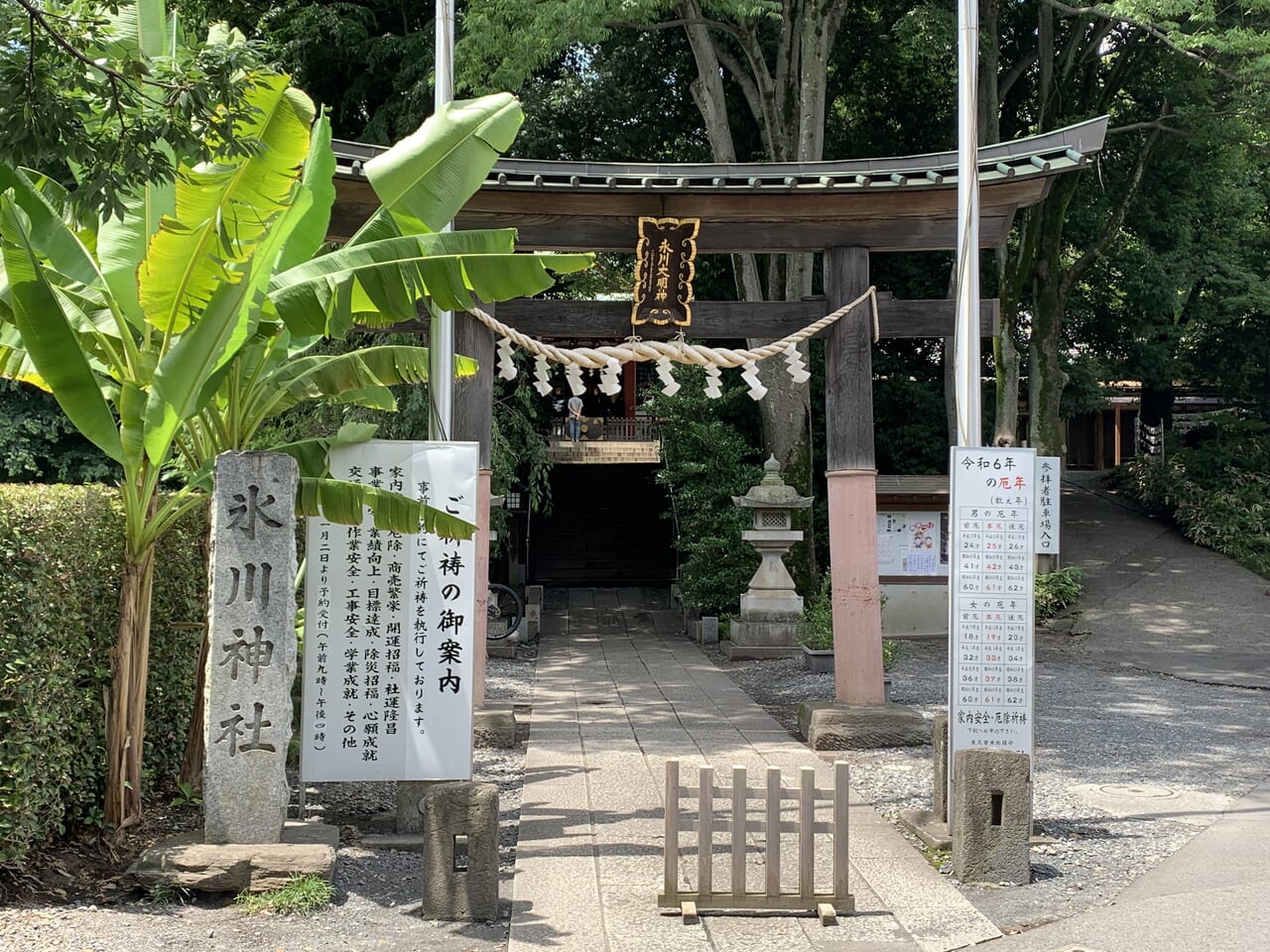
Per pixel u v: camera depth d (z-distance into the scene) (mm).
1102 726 10445
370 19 17203
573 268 6559
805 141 16750
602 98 18688
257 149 5367
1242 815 7234
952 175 9102
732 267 19188
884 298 9344
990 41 17828
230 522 5812
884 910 5414
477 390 9352
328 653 6594
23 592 5336
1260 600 18344
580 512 25141
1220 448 24672
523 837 6605
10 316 5820
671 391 8211
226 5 16891
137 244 6508
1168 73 18000
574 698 11844
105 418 6074
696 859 6191
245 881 5488
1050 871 6086
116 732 6246
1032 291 20344
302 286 6102
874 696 9422
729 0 14688
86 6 5129
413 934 5102
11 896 5305
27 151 4848
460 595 6672
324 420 14531
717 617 17094
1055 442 19672
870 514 9359
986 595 6672
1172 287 20344
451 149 6871
